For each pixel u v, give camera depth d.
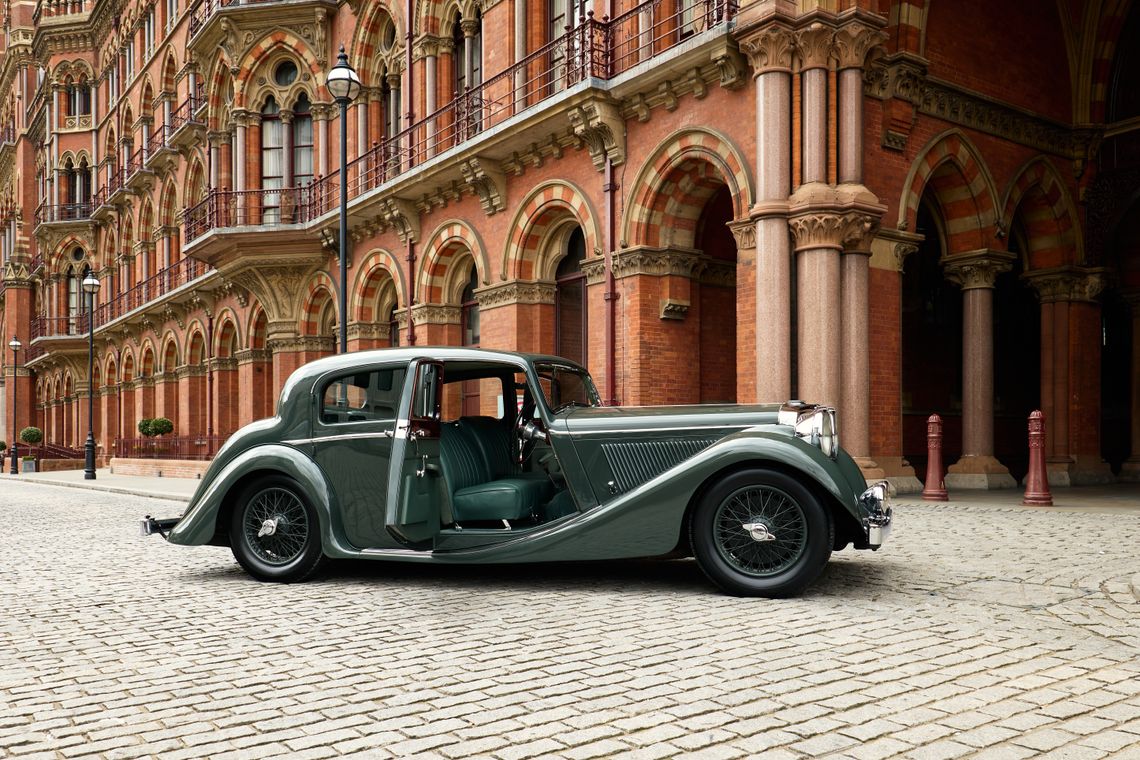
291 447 6.49
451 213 17.58
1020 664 3.94
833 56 11.04
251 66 23.69
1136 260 16.75
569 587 6.05
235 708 3.46
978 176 13.51
